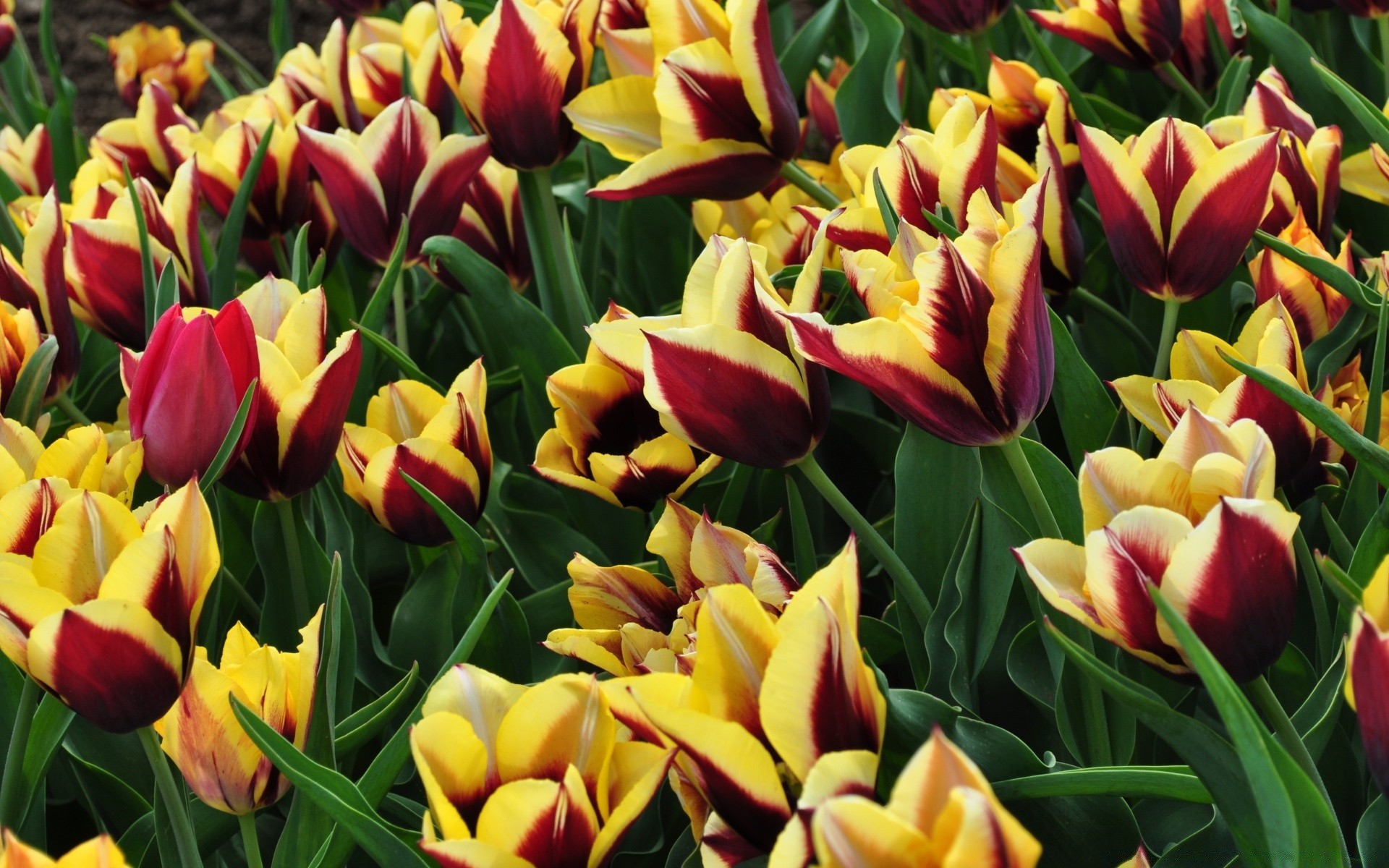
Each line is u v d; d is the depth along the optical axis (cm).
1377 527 121
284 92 163
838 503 125
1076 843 121
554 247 147
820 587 112
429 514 133
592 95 142
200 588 117
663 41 139
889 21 155
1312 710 121
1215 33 154
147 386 126
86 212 151
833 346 118
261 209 157
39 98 245
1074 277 138
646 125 142
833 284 133
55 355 138
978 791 101
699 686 113
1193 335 125
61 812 134
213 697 119
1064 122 143
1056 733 129
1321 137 134
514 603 134
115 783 129
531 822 114
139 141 165
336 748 124
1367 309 127
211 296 151
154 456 126
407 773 134
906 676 135
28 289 141
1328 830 112
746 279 122
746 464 125
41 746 122
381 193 148
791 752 112
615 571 128
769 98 138
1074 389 131
